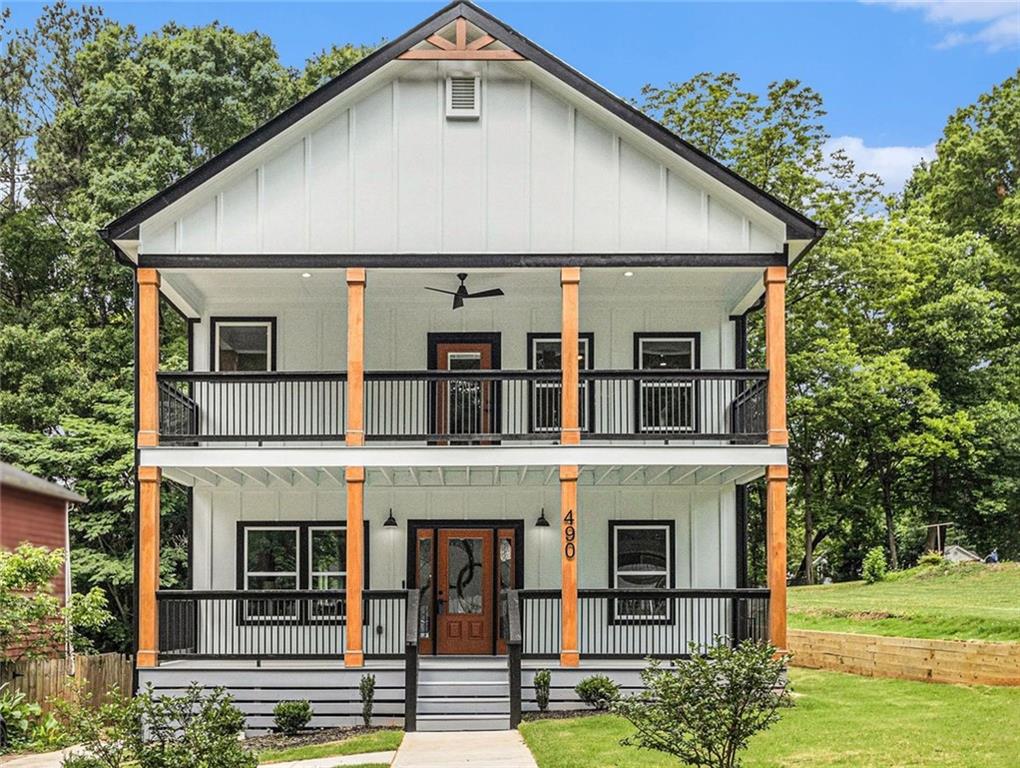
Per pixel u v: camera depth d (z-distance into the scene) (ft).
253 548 64.54
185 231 56.85
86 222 108.88
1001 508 122.72
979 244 127.75
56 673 60.75
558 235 57.11
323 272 57.67
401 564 64.28
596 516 64.44
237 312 65.00
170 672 55.06
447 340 65.00
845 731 44.50
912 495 130.62
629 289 63.36
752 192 56.34
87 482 91.97
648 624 62.64
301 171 57.26
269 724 54.80
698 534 64.28
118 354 105.50
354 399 55.62
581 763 41.09
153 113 114.01
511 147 57.57
